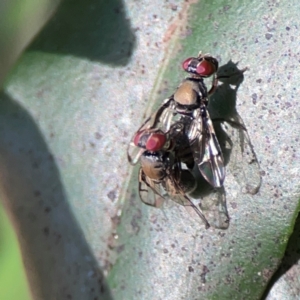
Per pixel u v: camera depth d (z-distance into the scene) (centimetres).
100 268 8
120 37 8
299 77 8
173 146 8
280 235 8
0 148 9
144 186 8
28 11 10
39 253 8
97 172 8
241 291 8
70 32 9
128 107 8
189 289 8
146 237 8
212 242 8
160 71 8
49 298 8
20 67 9
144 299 8
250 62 8
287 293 8
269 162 8
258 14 8
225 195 8
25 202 9
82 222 8
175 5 8
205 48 8
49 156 9
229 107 8
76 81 9
